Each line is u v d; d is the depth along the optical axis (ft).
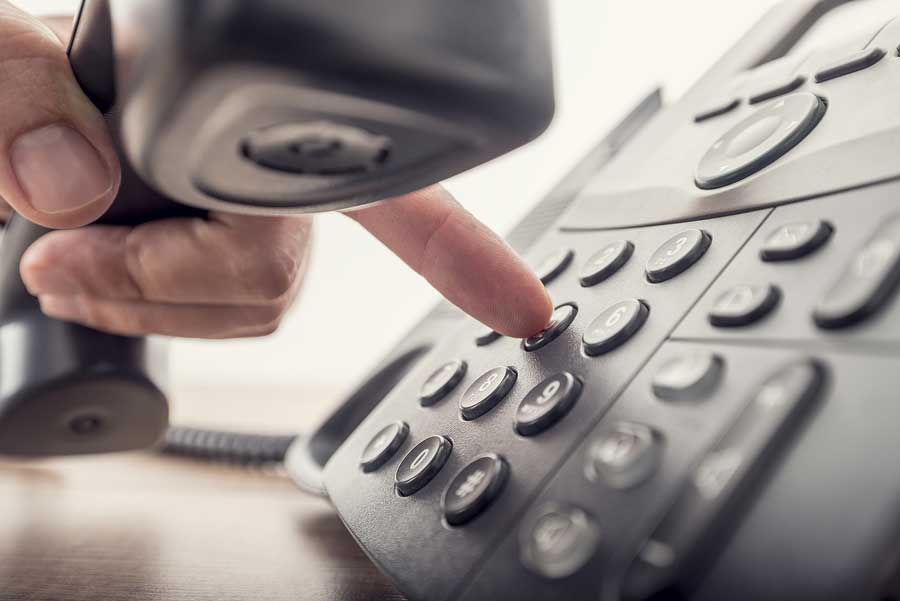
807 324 0.55
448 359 0.87
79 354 1.25
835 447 0.46
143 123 0.48
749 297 0.60
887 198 0.60
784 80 0.89
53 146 0.76
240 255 1.16
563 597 0.50
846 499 0.44
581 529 0.52
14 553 0.90
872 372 0.48
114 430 1.35
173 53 0.43
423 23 0.44
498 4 0.47
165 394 1.34
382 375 1.25
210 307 1.24
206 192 0.54
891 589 0.42
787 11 1.12
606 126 2.42
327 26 0.41
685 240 0.74
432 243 0.90
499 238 0.89
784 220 0.67
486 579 0.55
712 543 0.45
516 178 2.56
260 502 1.22
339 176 0.53
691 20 2.24
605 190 1.00
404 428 0.78
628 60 2.36
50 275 1.17
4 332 1.28
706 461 0.49
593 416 0.61
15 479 1.51
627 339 0.67
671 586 0.45
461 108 0.46
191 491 1.36
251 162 0.50
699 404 0.54
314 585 0.77
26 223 1.23
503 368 0.75
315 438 1.22
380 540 0.66
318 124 0.46
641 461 0.52
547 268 0.90
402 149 0.50
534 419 0.64
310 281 2.90
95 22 0.65
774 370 0.53
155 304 1.22
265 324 1.31
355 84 0.43
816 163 0.70
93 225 1.14
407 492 0.69
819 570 0.42
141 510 1.15
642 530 0.49
